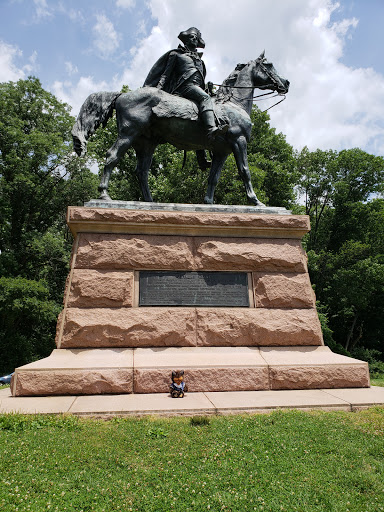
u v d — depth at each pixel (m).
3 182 23.70
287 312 7.20
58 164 26.91
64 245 27.30
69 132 28.45
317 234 35.62
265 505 3.01
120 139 7.89
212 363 6.30
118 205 7.33
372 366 25.73
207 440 4.16
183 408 5.11
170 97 8.16
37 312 21.30
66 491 3.14
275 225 7.57
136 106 7.97
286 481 3.37
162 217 7.17
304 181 35.28
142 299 6.84
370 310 30.47
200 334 6.80
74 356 6.28
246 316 7.02
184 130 8.24
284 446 4.04
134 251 7.01
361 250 28.02
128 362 6.18
